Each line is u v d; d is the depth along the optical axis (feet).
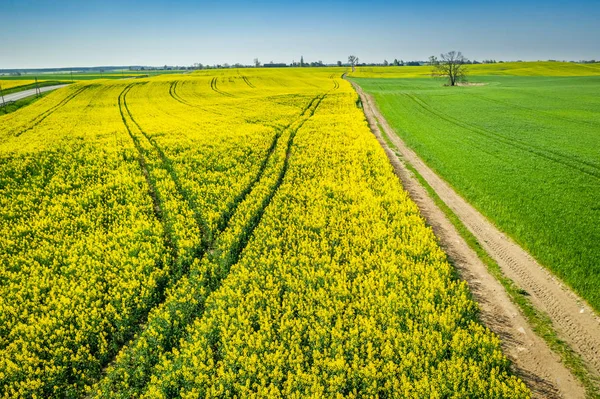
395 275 41.45
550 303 37.17
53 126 134.82
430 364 30.48
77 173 77.87
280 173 76.43
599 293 36.52
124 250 48.62
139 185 72.54
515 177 68.80
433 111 158.92
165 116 151.74
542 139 101.55
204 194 65.10
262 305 38.06
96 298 40.22
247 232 53.06
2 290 41.81
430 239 48.37
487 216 56.24
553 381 29.30
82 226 56.65
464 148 93.04
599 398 27.84
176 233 52.13
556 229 48.01
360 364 30.66
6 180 75.66
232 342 33.30
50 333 35.60
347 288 40.19
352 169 76.74
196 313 38.01
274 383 29.53
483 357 30.12
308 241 49.80
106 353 33.27
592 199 57.00
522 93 219.00
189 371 30.76
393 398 28.09
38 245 51.47
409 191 69.51
